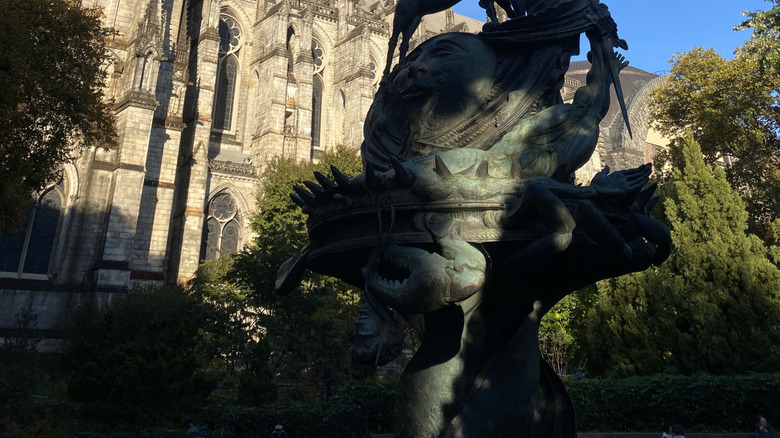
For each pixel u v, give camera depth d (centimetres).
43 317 3709
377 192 544
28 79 2175
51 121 2466
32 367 2295
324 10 6188
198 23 5200
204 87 4922
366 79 5619
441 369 573
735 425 1916
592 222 499
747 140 3556
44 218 3909
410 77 667
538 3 697
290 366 2275
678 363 2241
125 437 1461
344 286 2811
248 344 2358
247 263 2444
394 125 689
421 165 555
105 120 2691
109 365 1638
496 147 602
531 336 614
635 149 6869
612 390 1978
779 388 1919
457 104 634
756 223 3519
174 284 4019
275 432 1496
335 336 2334
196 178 4703
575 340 2781
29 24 2284
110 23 4359
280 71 5266
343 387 1861
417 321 652
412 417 573
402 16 704
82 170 4019
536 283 573
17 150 2261
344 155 4231
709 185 2512
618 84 698
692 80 3884
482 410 556
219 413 1600
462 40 662
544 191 481
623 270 604
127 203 3909
